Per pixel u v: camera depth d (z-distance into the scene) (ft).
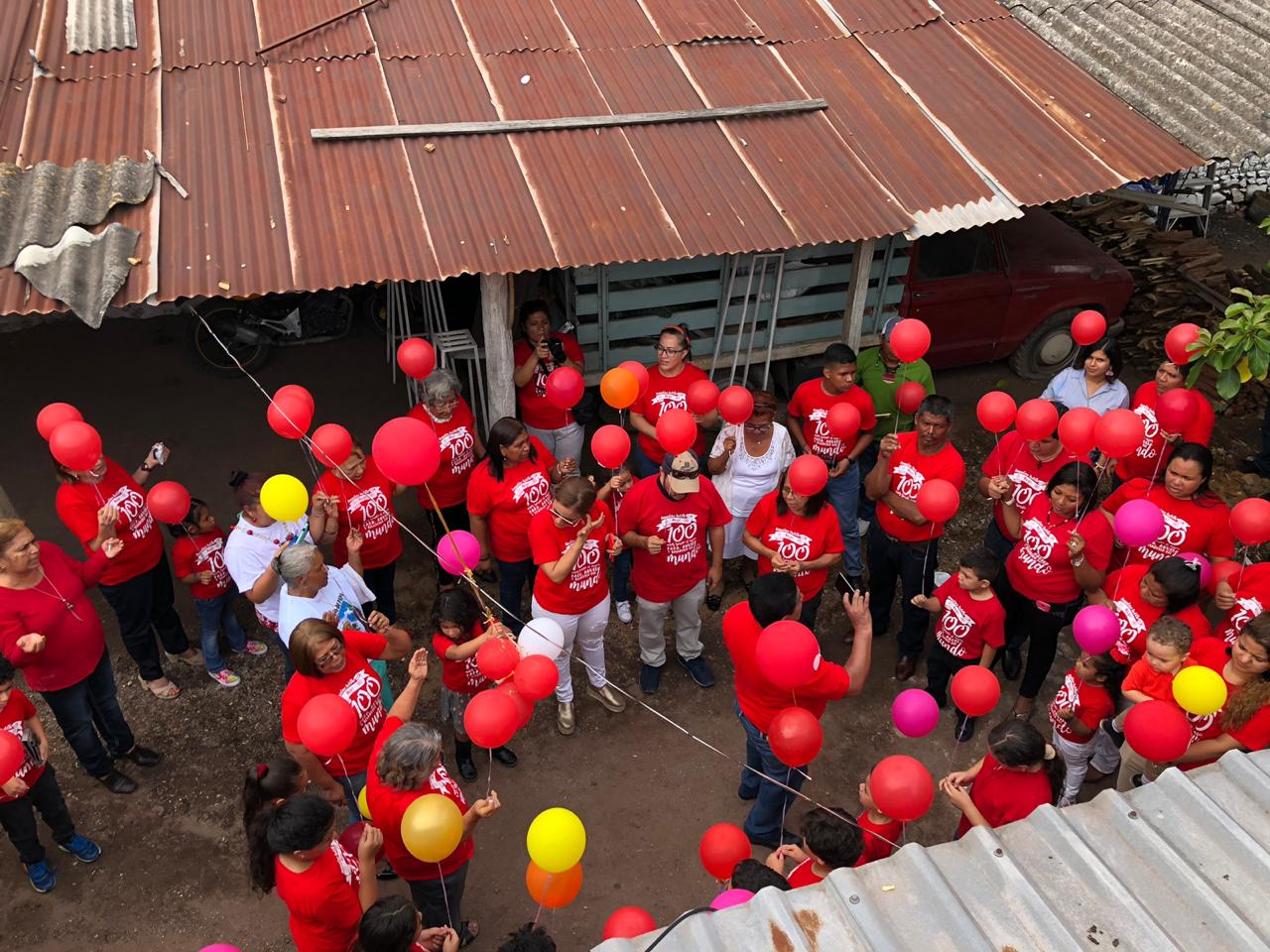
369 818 13.12
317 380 29.40
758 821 16.08
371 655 15.21
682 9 23.73
